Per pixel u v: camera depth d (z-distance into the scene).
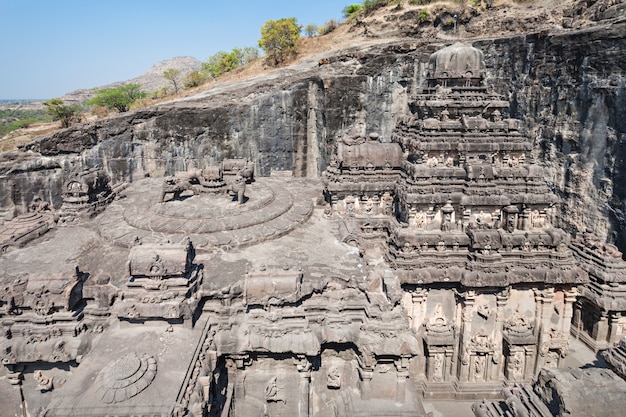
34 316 16.08
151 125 45.12
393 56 46.81
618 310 26.31
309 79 47.91
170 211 23.80
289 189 31.89
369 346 15.95
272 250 20.75
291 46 64.06
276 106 48.16
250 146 48.62
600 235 31.23
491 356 23.55
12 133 65.50
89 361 14.08
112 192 27.98
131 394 12.66
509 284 22.44
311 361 16.67
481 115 27.98
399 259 23.30
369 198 27.86
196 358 14.48
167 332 15.63
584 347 28.08
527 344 22.81
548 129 35.78
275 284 15.98
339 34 65.06
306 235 23.02
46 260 19.47
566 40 33.22
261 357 16.69
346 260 19.89
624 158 28.92
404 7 57.94
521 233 23.44
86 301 16.94
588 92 31.52
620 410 13.91
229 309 16.72
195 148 47.00
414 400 16.80
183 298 15.75
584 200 32.59
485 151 26.39
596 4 39.44
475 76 28.27
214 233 21.62
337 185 27.22
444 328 23.44
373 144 28.59
